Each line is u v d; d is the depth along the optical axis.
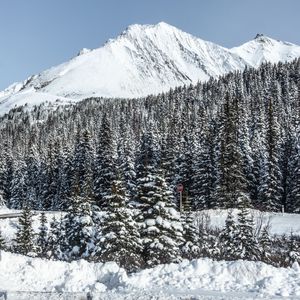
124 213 31.94
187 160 71.44
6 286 16.83
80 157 76.81
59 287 17.16
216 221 52.34
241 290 14.30
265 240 34.59
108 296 13.77
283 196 73.25
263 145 78.12
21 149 125.06
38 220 53.06
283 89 183.62
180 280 15.67
